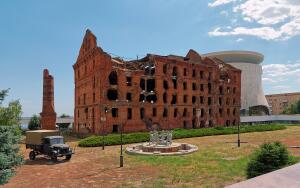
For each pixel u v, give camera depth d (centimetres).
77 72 7675
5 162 1436
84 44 7050
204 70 7912
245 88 12644
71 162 3159
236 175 2273
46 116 7019
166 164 2833
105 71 6022
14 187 2139
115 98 6681
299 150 3619
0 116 2017
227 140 5203
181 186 2014
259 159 1827
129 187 2045
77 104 7550
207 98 7938
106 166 2866
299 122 11462
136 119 6350
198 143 4728
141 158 3247
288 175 361
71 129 8188
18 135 1695
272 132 6994
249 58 13025
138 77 6450
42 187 2131
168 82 6981
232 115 8706
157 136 4081
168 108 6938
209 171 2450
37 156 3631
